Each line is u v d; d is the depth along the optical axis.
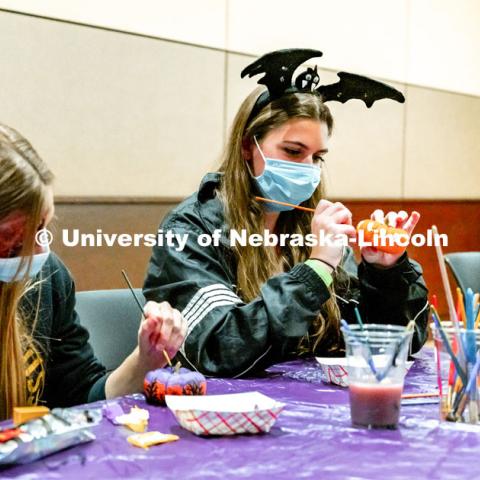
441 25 4.56
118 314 1.89
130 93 3.26
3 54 2.89
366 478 0.97
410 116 4.43
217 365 1.58
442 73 4.60
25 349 1.46
